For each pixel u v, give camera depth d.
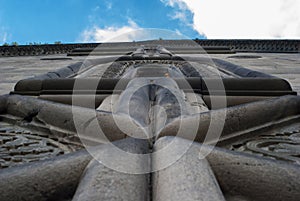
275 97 3.70
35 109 3.40
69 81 4.41
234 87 4.24
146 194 1.57
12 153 2.57
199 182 1.53
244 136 2.88
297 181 1.70
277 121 3.27
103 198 1.39
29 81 4.50
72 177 1.73
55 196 1.67
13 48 22.34
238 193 1.78
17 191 1.58
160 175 1.66
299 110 3.52
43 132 3.10
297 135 3.03
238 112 2.93
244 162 1.83
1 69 10.87
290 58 15.52
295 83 6.18
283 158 2.42
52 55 22.38
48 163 1.76
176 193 1.43
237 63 11.87
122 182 1.53
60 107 3.13
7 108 3.75
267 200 1.72
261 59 14.52
